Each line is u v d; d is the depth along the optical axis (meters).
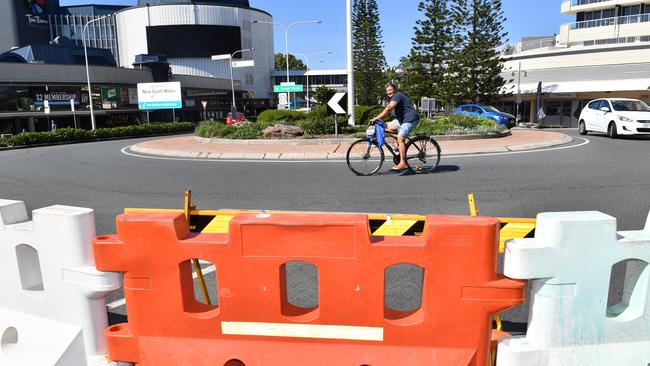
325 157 13.47
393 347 2.34
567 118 45.94
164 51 74.00
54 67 43.00
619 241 2.19
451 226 2.21
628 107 17.12
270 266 2.36
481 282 2.24
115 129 34.28
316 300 3.88
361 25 57.53
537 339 2.26
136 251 2.46
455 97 45.19
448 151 13.38
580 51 43.75
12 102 41.00
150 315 2.51
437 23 45.38
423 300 2.32
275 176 10.35
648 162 10.59
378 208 7.00
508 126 25.97
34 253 2.96
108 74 47.03
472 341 2.29
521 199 7.31
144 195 8.67
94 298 2.65
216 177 10.52
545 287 2.20
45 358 2.72
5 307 2.95
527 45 52.97
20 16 69.62
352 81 20.33
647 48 40.19
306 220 2.31
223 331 2.46
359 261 2.29
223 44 75.56
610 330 2.26
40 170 12.97
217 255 2.40
